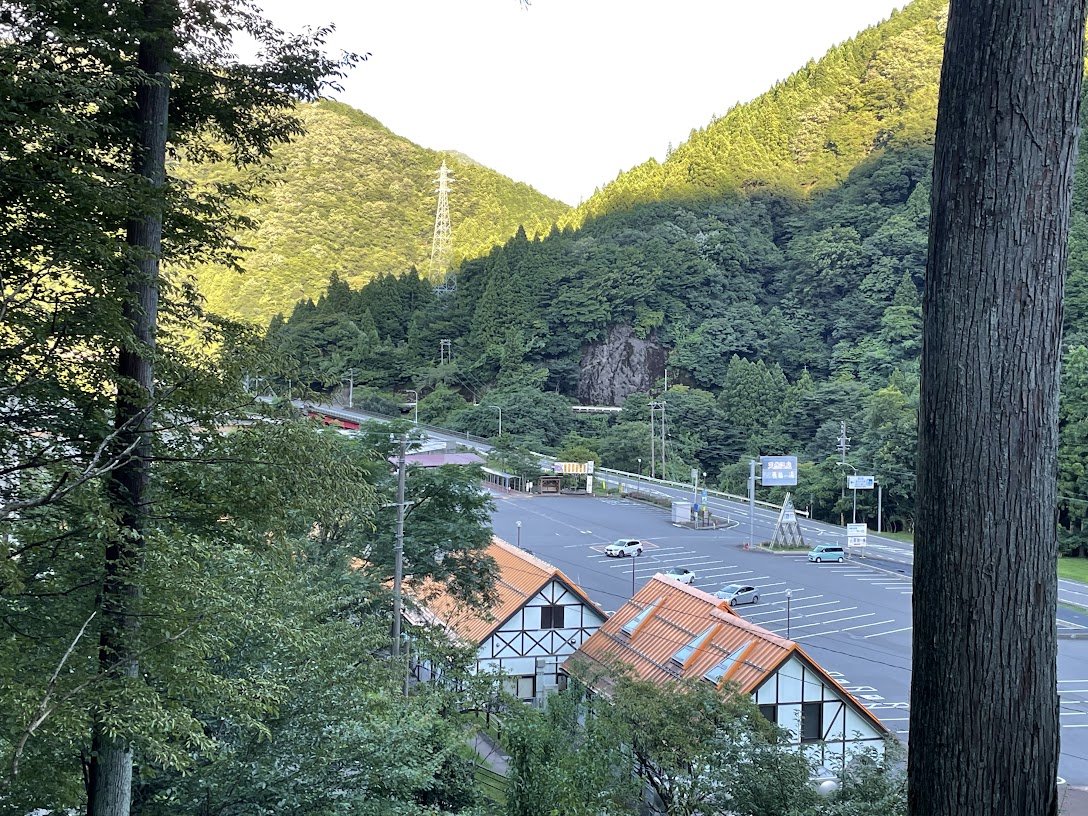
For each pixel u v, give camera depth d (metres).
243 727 8.23
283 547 8.27
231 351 7.46
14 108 5.59
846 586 36.59
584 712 12.14
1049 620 2.71
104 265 6.34
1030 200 2.72
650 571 38.78
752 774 10.21
